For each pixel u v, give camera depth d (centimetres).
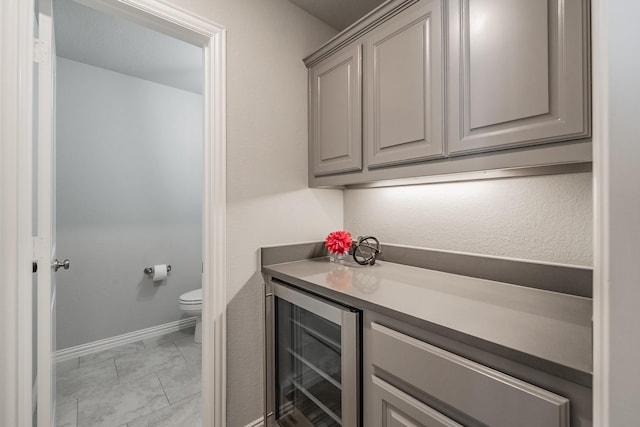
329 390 115
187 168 302
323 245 177
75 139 239
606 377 34
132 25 193
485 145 92
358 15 175
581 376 54
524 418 61
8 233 91
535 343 64
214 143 134
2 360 91
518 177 116
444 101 103
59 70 232
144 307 273
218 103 135
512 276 114
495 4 89
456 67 99
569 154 78
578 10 74
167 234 288
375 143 128
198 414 168
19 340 94
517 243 117
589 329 72
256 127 149
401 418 86
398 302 94
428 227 147
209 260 135
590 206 100
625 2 33
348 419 103
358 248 160
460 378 71
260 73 151
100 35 204
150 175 278
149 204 277
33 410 103
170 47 220
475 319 79
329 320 110
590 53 73
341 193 191
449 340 75
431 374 77
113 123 258
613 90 34
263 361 152
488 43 91
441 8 103
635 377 31
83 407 173
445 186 140
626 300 32
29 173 97
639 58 31
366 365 98
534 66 82
